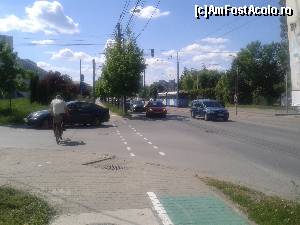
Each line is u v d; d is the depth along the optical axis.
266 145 17.84
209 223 5.89
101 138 20.30
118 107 58.78
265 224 5.81
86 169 10.45
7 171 10.00
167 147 16.83
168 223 5.88
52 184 8.52
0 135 20.97
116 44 44.88
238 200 7.25
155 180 9.14
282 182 9.92
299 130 26.20
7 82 30.59
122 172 10.13
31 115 25.84
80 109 28.59
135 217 6.16
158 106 42.16
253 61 100.38
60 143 17.69
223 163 12.80
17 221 5.69
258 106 80.69
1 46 30.66
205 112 36.97
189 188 8.34
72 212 6.39
